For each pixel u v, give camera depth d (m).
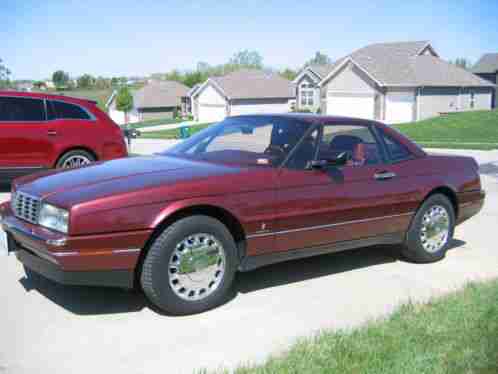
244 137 5.38
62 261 3.89
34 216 4.29
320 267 5.75
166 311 4.30
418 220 5.78
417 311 4.31
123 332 4.02
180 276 4.27
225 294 4.78
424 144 23.66
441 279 5.45
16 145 9.09
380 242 5.59
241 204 4.47
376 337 3.80
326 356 3.50
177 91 77.69
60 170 4.98
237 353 3.73
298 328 4.17
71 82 138.50
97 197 4.00
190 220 4.23
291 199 4.76
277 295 4.88
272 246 4.73
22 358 3.60
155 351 3.74
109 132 9.98
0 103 9.09
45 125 9.33
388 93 42.66
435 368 3.34
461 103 45.22
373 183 5.34
